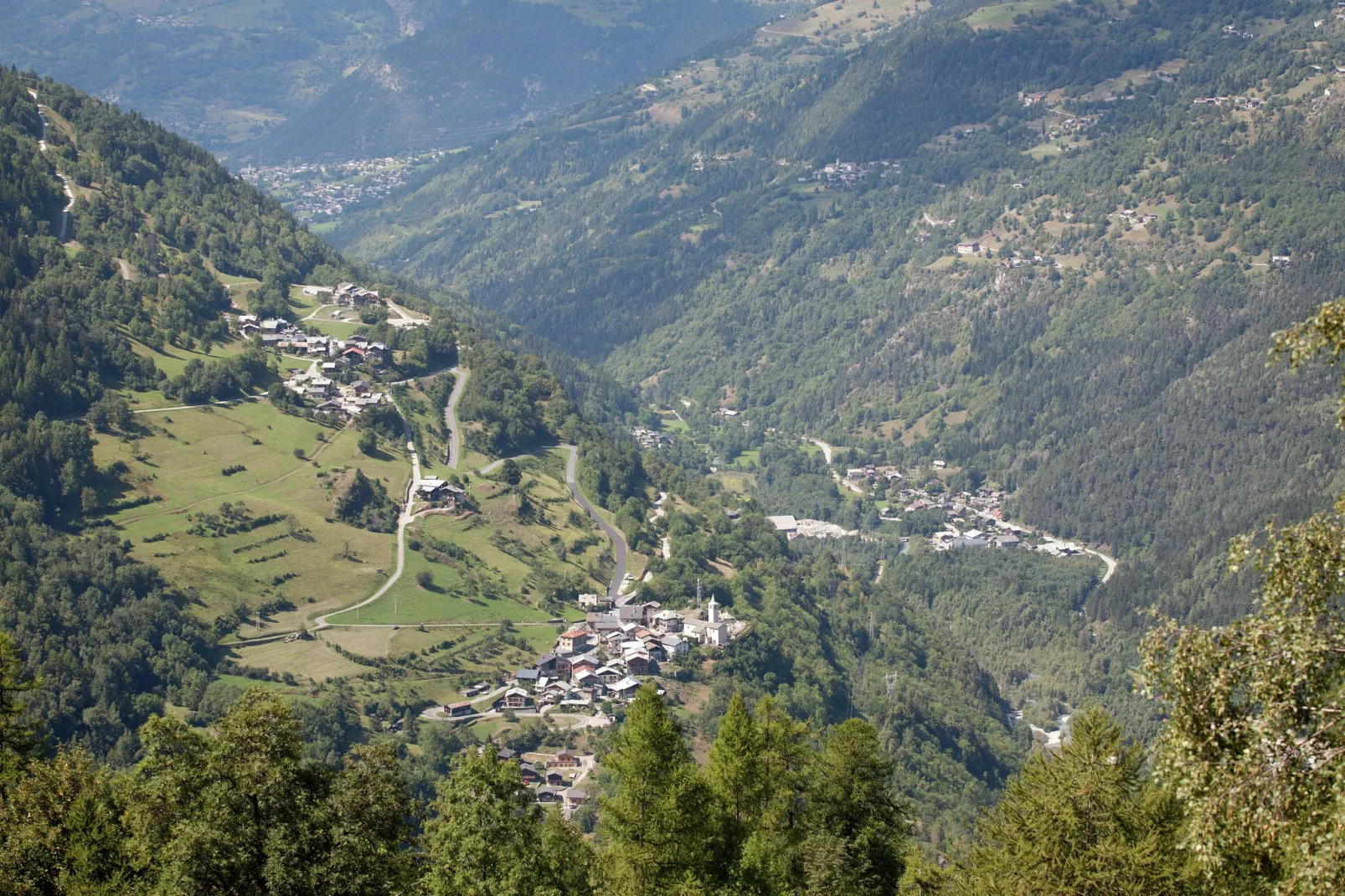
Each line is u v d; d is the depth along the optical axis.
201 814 78.00
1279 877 53.84
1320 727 48.78
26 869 79.12
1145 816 82.12
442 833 87.88
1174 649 52.50
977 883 92.19
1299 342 51.38
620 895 93.81
